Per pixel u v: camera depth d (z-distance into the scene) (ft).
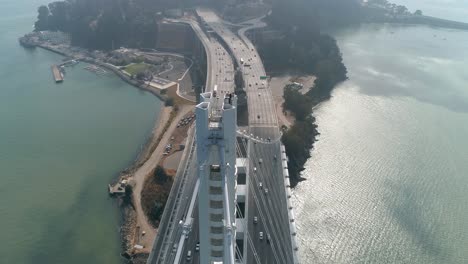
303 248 571.69
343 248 571.28
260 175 615.98
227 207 302.04
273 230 512.22
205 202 326.03
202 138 328.49
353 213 633.20
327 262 550.36
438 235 591.37
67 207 654.94
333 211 638.53
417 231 597.93
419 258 553.64
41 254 565.12
